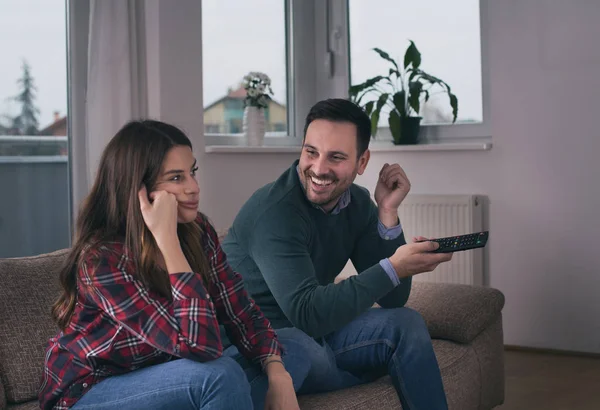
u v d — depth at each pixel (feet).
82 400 5.14
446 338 7.80
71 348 5.19
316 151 6.32
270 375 5.54
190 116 11.18
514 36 11.71
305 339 6.09
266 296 6.56
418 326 6.38
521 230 11.89
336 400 6.07
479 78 12.71
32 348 6.07
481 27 12.53
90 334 5.17
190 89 11.16
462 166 12.29
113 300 5.06
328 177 6.32
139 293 5.11
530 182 11.77
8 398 5.95
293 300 6.07
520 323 12.00
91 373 5.20
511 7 11.71
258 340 5.74
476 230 12.02
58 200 10.20
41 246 10.05
